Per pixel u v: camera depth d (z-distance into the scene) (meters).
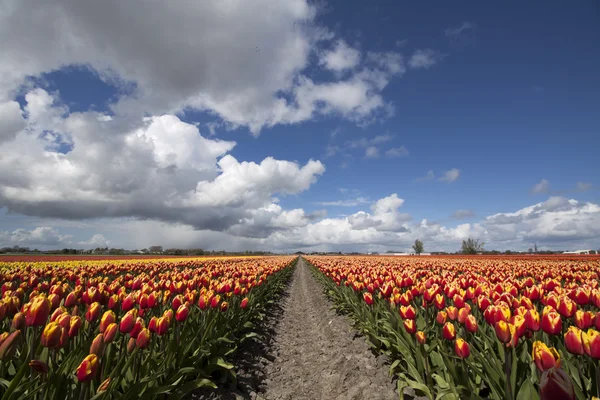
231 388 6.35
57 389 3.47
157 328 4.93
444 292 8.18
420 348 5.12
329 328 11.80
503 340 3.64
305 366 8.60
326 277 20.14
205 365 6.38
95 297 5.94
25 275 12.19
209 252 111.44
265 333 11.29
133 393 4.04
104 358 4.15
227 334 7.47
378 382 6.49
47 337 3.40
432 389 4.84
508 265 20.94
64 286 8.43
